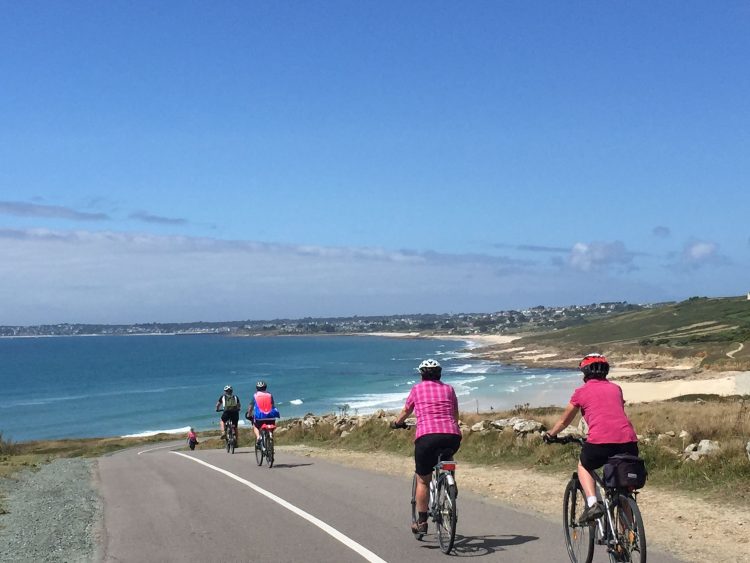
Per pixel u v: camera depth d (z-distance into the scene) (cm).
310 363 16912
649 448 1179
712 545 723
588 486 615
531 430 1506
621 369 11250
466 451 1556
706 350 11375
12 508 1148
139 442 5400
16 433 7125
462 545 758
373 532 835
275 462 1720
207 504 1085
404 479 1292
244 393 10056
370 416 2355
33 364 18700
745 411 1516
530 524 853
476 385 9756
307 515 954
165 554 765
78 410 8812
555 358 15112
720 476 1002
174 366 16962
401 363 16312
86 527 945
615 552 576
